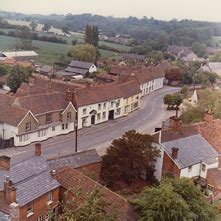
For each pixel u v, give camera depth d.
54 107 79.81
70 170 45.53
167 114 104.38
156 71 142.38
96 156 56.38
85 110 87.19
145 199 40.31
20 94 91.00
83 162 53.69
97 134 83.88
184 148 58.84
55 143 76.38
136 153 54.12
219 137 65.44
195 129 64.56
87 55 178.75
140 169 55.50
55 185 43.22
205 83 148.38
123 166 54.91
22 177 41.94
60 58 186.12
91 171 53.59
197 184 57.97
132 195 53.34
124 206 39.47
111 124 92.44
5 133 73.81
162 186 41.28
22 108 74.44
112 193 41.03
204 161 58.44
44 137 77.62
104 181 54.44
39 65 166.88
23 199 38.88
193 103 96.19
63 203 41.81
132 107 105.69
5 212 35.72
